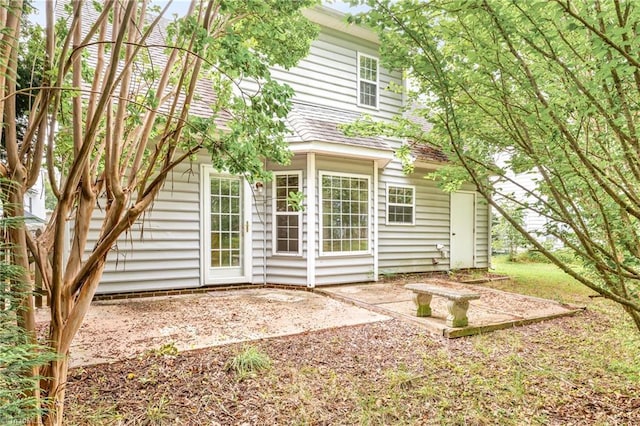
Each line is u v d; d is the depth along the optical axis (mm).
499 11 1807
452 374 3443
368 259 7781
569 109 2129
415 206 9219
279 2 2494
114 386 2838
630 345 4082
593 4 1856
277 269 7188
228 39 2229
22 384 1672
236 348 3652
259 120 2596
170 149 2410
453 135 2283
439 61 2072
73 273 2047
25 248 1752
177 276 6352
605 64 1687
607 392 3186
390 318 5016
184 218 6418
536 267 11602
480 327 4609
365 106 8664
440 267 9641
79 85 1997
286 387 3023
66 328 1982
